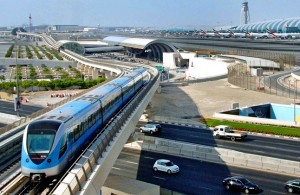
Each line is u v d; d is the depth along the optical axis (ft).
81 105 115.44
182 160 170.19
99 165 84.12
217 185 139.33
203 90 339.57
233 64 427.74
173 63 599.98
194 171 155.22
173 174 151.94
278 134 207.82
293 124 221.66
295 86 345.31
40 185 82.38
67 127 92.73
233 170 154.71
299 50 586.45
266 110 257.14
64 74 472.03
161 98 308.81
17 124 136.05
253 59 495.00
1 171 97.55
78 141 100.94
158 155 178.60
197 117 247.70
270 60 493.36
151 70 332.80
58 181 77.56
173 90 344.28
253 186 130.82
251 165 158.30
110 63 443.73
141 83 231.91
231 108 261.24
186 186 138.92
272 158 156.76
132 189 117.91
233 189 134.31
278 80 380.78
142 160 171.42
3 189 77.15
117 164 165.68
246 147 185.16
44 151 82.28
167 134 212.02
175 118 241.96
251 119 232.53
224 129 201.57
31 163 81.10
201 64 482.28
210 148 171.73
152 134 211.20
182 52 633.61
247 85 354.54
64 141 88.58
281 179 143.43
